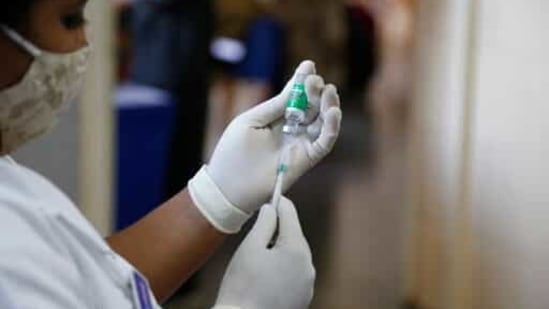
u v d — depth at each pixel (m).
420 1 3.42
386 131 8.19
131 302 0.84
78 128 2.48
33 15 0.80
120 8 3.92
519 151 2.86
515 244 2.91
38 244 0.78
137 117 3.52
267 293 0.96
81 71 0.86
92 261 0.82
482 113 3.02
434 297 3.39
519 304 2.89
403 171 6.38
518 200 2.88
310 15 8.08
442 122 3.25
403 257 4.06
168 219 1.10
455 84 3.14
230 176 1.07
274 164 1.06
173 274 1.09
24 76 0.81
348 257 4.34
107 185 2.61
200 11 3.60
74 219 0.82
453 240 3.20
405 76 9.68
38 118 0.85
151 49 3.66
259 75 6.62
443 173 3.28
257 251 0.98
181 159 3.64
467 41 3.04
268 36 6.61
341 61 9.10
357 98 9.52
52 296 0.77
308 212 5.20
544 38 2.70
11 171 0.81
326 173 6.25
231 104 6.70
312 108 1.06
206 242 1.09
